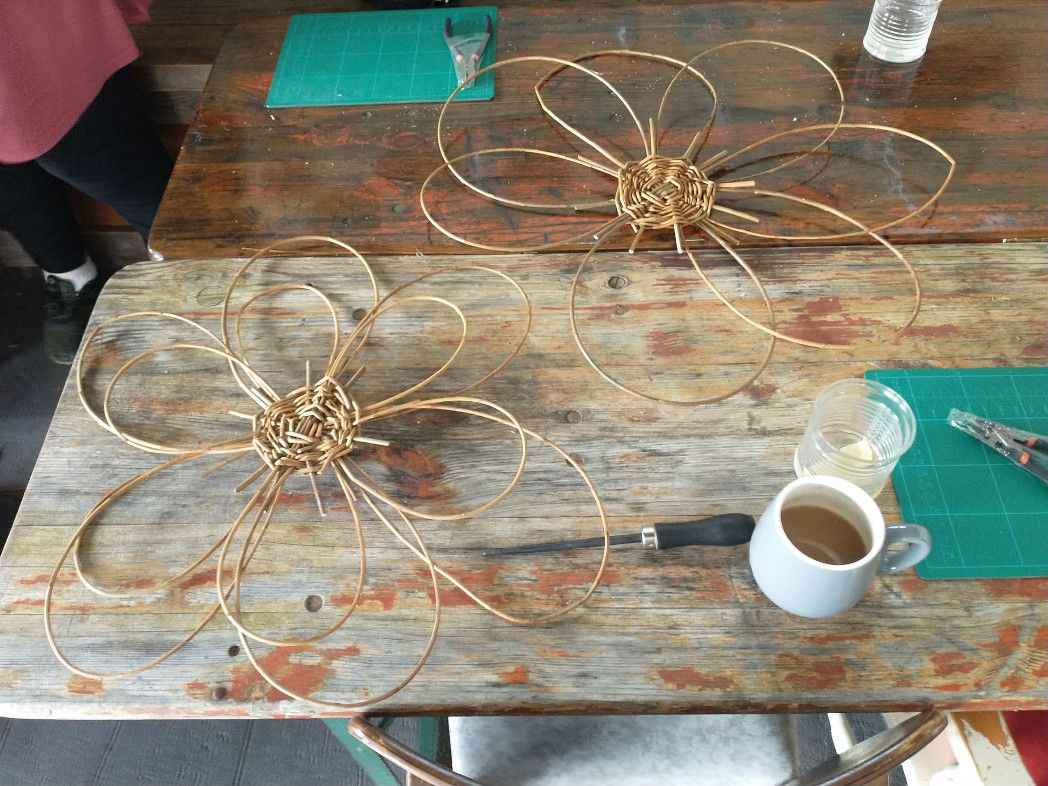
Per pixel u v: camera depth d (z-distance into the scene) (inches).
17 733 57.7
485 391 34.8
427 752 40.8
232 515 31.9
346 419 31.7
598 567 30.2
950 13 49.9
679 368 35.2
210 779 56.2
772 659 28.3
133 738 57.6
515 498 32.0
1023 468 32.0
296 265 39.1
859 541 27.4
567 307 37.2
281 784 56.0
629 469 32.5
